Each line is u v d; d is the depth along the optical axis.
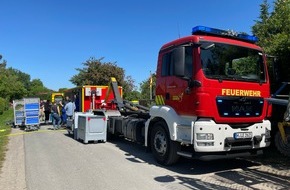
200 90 7.29
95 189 6.59
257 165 8.50
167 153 8.41
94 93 16.75
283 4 11.89
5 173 7.98
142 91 26.56
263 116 8.03
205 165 8.61
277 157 9.34
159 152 8.73
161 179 7.25
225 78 7.51
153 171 8.01
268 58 9.63
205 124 7.17
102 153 10.62
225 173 7.71
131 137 11.02
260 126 7.93
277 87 9.45
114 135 13.38
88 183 7.02
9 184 7.02
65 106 18.45
